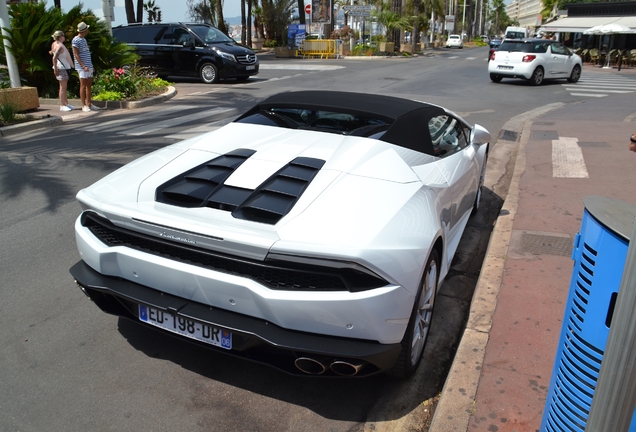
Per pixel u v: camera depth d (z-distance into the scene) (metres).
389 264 2.51
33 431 2.64
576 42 40.41
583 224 1.90
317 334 2.53
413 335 2.84
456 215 4.11
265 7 39.00
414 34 40.97
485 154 5.76
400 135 3.63
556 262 4.21
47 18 13.39
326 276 2.49
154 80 15.38
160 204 2.92
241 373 3.13
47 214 5.56
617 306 1.44
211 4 35.94
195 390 2.97
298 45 32.66
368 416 2.82
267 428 2.71
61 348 3.31
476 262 4.79
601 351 1.79
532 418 2.55
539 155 7.85
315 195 2.85
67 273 4.29
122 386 2.98
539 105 13.71
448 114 4.55
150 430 2.67
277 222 2.65
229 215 2.76
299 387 3.02
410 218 2.83
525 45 18.39
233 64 17.31
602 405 1.49
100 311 3.75
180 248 2.70
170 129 9.80
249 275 2.58
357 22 43.78
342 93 4.35
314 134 3.65
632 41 33.00
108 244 2.94
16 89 11.50
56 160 7.60
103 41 14.23
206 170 3.23
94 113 11.93
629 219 1.77
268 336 2.51
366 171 3.12
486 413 2.59
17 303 3.82
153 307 2.73
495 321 3.36
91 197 3.02
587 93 16.30
